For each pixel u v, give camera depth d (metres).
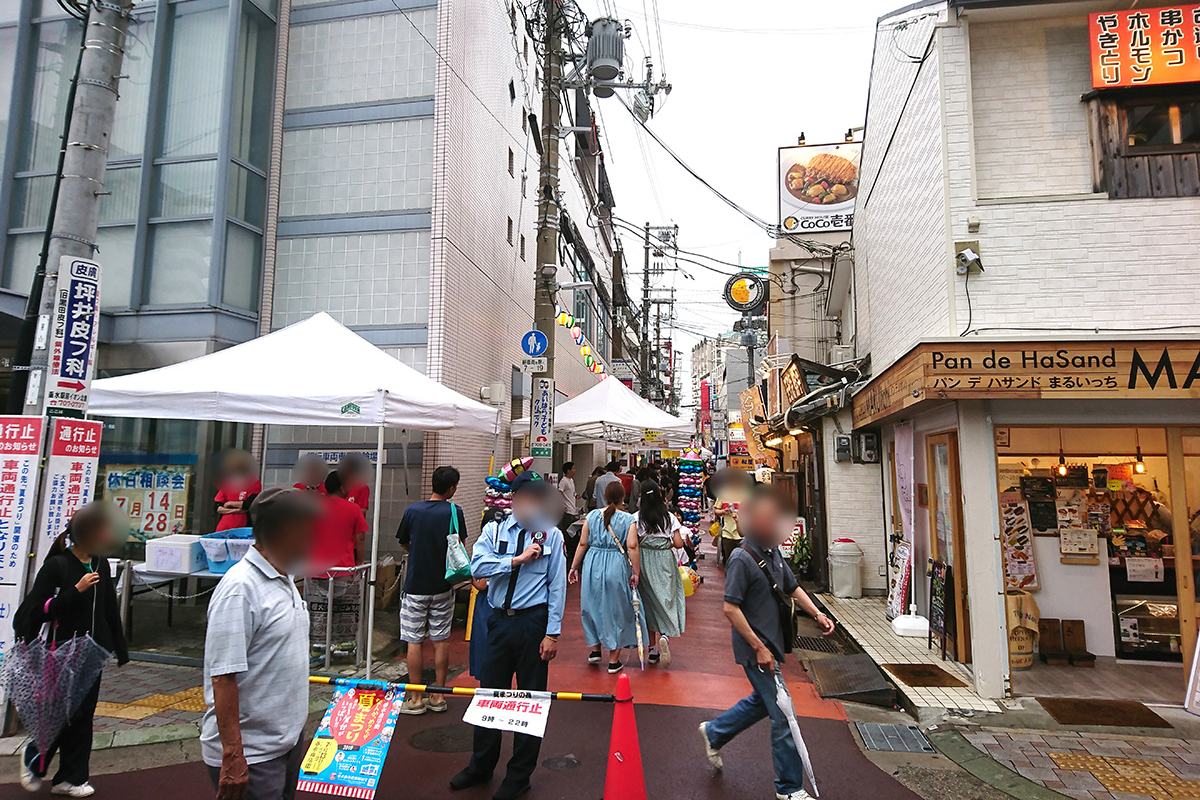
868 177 9.65
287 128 10.02
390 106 9.79
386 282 9.55
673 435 13.92
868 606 9.12
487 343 11.55
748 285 17.05
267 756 2.52
